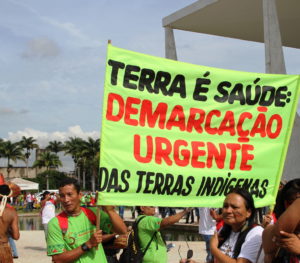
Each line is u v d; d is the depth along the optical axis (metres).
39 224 32.00
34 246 16.39
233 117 5.35
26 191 80.81
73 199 4.43
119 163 4.77
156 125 5.01
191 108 5.16
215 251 3.87
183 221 23.03
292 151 18.33
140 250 5.44
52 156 98.94
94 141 97.56
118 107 4.84
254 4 19.28
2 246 6.50
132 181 4.82
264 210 12.64
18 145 101.12
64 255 4.32
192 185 5.07
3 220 6.55
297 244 3.11
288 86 5.57
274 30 17.73
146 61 4.99
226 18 21.12
